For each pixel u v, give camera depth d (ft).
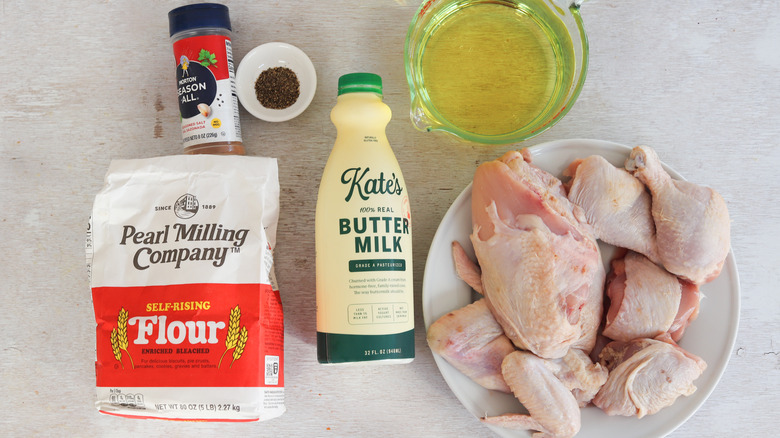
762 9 3.36
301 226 3.26
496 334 2.91
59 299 3.26
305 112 3.29
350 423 3.21
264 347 2.80
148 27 3.33
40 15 3.32
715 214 2.78
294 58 3.24
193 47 2.98
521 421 2.85
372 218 2.70
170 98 3.32
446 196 3.29
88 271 3.06
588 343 2.92
